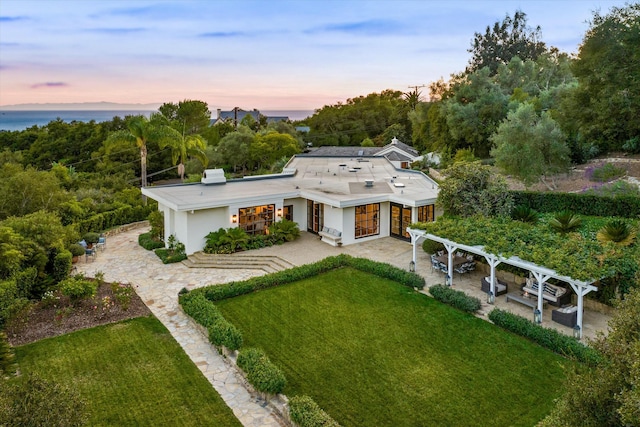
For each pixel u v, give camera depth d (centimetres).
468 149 4472
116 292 1722
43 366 1213
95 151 5938
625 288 1400
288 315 1523
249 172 5641
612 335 657
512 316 1380
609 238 1659
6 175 3506
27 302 1474
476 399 1041
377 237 2456
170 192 2462
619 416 575
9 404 665
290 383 1127
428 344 1305
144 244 2459
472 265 1831
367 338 1352
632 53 2519
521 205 2506
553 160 2844
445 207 2202
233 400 1069
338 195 2375
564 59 5341
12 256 1545
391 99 9381
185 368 1205
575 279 1262
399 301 1616
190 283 1878
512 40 6950
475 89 4669
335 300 1638
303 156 4106
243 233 2238
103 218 2881
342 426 955
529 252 1447
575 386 630
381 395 1066
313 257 2128
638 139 2838
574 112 2848
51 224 1856
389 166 3528
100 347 1320
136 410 1027
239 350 1270
